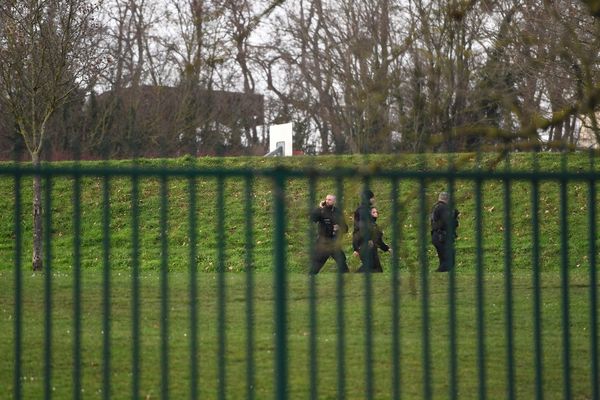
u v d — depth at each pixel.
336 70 115.31
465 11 38.91
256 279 66.69
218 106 172.38
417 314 50.62
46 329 23.81
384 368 37.84
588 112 29.20
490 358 40.38
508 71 57.28
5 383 34.97
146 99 165.38
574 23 43.25
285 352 24.09
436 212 67.56
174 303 53.34
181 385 34.84
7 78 80.50
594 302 25.73
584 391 35.06
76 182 23.39
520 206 102.06
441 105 50.66
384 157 32.91
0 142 95.94
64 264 91.69
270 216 102.12
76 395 23.41
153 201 106.62
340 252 25.38
